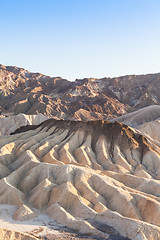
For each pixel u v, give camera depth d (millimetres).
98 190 55875
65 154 77188
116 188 54250
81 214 48438
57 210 49531
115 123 90875
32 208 51906
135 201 51125
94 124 90125
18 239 37875
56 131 91312
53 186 56250
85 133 88125
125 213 49000
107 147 84688
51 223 46969
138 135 90875
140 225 42125
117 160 78750
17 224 45844
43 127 95375
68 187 54344
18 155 76188
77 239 40938
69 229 44750
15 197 53562
